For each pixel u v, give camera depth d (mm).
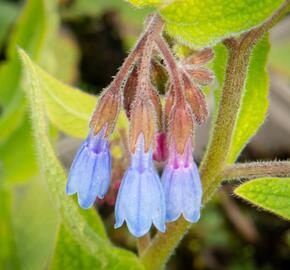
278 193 169
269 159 329
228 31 155
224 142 178
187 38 156
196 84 164
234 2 152
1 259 230
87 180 151
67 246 193
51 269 195
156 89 162
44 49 295
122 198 146
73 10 355
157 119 158
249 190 169
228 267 303
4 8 354
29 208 233
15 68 299
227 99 175
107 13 355
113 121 154
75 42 341
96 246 180
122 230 297
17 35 300
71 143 280
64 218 174
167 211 150
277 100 339
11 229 231
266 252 307
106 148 153
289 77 343
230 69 173
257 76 193
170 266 303
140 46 154
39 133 171
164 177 152
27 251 230
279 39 342
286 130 333
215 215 308
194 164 153
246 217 310
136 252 294
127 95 159
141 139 150
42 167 172
